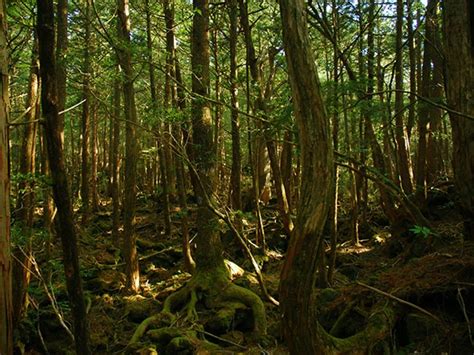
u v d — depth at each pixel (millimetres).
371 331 4766
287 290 3613
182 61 14133
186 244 11070
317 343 3723
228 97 12516
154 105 8578
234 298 8344
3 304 2244
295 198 14297
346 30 12086
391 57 15133
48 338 7832
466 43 5605
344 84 6309
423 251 7953
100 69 10953
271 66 11156
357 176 12531
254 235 12867
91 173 19531
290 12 3596
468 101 5621
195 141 8617
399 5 10867
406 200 6715
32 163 7277
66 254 3502
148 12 10867
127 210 10109
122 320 8898
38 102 7301
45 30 3301
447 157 16734
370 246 11719
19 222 6918
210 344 7090
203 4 8930
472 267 4984
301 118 3605
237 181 10141
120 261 12430
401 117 10727
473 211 5641
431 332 4770
